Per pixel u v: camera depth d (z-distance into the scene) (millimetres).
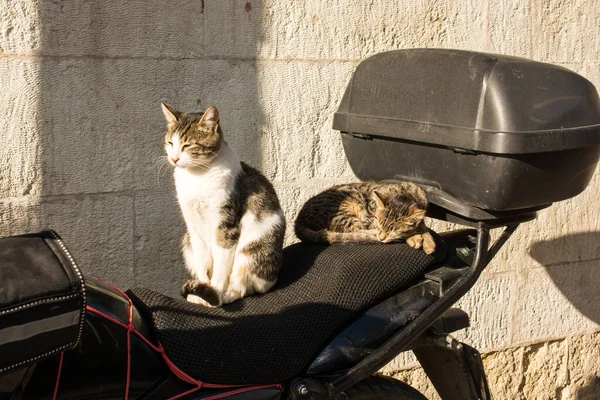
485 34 4012
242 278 2578
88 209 3166
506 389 4453
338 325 2275
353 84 2941
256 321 2223
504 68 2402
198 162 2605
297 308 2293
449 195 2605
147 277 3342
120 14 3109
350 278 2398
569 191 2531
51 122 3045
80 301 1752
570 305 4574
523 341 4445
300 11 3506
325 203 3217
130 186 3244
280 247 2668
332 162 3725
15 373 1789
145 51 3188
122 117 3182
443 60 2549
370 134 2828
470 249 2648
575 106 2451
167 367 2031
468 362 2590
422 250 2590
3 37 2910
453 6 3891
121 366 1954
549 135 2350
